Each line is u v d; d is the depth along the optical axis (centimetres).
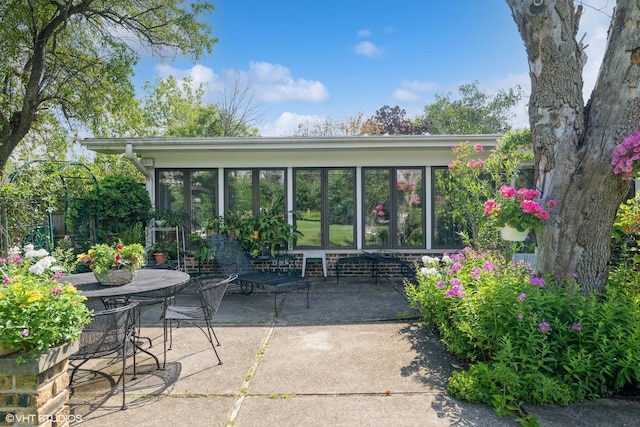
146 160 772
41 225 702
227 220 773
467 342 344
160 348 399
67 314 230
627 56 331
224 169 791
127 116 1314
